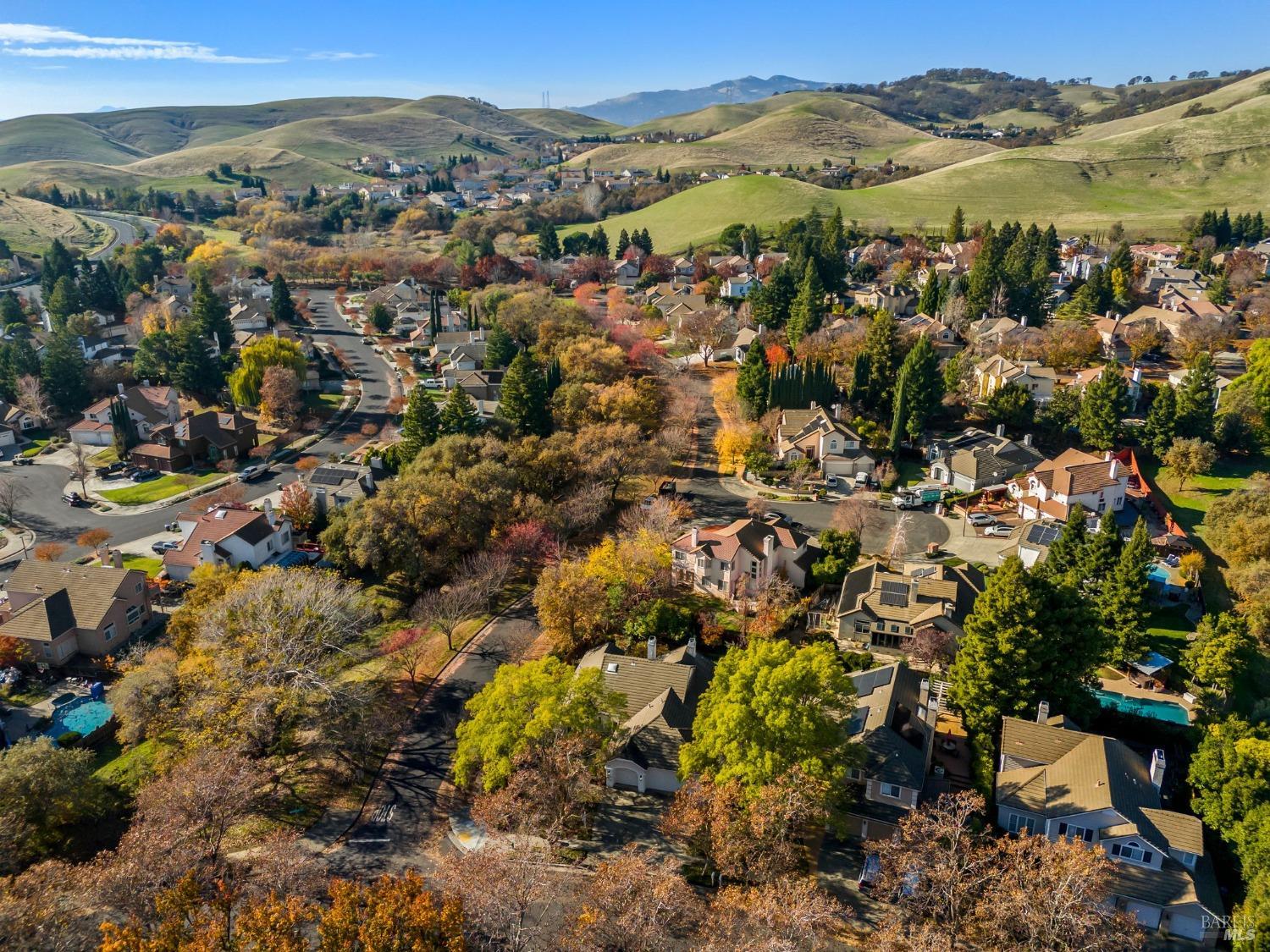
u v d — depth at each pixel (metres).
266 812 62.34
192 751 63.50
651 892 45.56
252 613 73.25
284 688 67.00
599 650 77.00
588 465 111.06
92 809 60.12
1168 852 53.56
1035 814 57.03
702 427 145.25
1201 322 165.88
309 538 109.50
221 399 166.25
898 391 127.19
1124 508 110.31
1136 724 67.69
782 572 92.31
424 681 78.50
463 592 83.88
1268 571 84.50
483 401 158.62
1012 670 65.19
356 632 80.62
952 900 47.03
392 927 39.41
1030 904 44.38
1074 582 81.75
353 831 60.56
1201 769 58.41
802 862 56.62
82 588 88.56
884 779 58.41
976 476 117.38
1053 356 157.62
